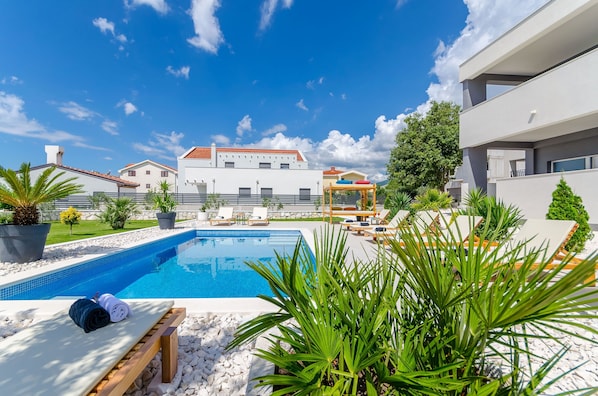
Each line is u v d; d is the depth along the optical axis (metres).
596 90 7.13
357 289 1.57
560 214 5.79
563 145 10.34
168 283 5.36
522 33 9.02
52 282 4.93
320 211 21.52
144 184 37.59
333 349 1.22
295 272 1.57
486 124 10.49
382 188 27.47
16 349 1.66
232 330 2.73
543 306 0.89
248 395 1.62
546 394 1.70
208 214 18.33
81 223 14.30
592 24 8.18
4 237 5.39
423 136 24.70
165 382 1.97
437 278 1.27
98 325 1.90
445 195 12.60
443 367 1.10
